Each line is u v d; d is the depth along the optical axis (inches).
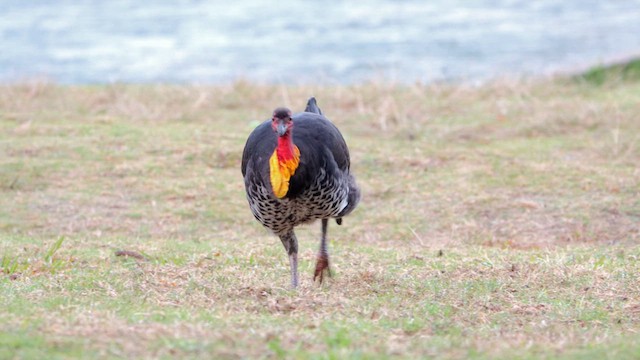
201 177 624.7
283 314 337.4
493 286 388.5
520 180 610.9
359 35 1338.6
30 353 269.1
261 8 1569.9
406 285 390.9
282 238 398.9
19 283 380.2
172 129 713.6
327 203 379.2
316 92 823.7
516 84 842.8
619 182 597.6
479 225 548.4
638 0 1611.7
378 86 831.1
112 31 1369.3
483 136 711.1
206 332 292.8
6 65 1136.2
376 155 655.8
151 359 266.5
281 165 356.2
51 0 1633.9
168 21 1445.6
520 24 1414.9
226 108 784.9
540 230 538.0
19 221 551.5
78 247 482.0
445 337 307.4
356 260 450.9
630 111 734.5
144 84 876.6
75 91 828.6
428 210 571.8
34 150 655.8
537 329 323.9
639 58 968.9
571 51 1188.5
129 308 335.0
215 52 1214.9
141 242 502.3
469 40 1290.6
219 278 397.4
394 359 275.4
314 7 1578.5
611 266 428.1
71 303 340.5
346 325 315.0
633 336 313.1
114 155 653.9
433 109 776.9
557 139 697.6
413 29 1384.1
